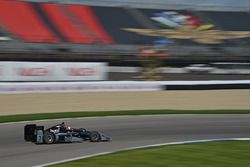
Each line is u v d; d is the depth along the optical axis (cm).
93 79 11181
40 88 9569
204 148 4141
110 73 13612
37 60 13925
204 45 17850
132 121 6069
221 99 9544
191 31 19175
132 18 19500
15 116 6269
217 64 15488
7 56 13562
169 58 15150
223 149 4112
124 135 4969
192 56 15738
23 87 9425
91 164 3316
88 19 18612
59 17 18225
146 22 19462
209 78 13625
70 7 19100
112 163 3362
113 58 14725
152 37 18062
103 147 4162
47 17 17962
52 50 15438
